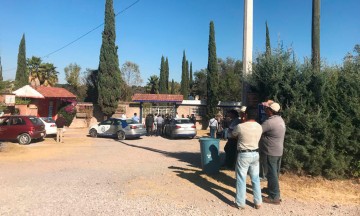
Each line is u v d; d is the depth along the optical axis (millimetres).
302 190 7855
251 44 10391
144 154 14695
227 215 6164
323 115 8711
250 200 7086
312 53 9914
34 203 6797
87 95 42312
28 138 18344
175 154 14719
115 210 6387
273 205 6801
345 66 9273
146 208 6523
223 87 38125
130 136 22562
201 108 35344
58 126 20281
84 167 11125
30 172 10164
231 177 9211
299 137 8719
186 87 56469
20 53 40594
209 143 9609
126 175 9672
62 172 10180
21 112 27719
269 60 9461
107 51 33344
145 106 34062
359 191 7824
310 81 8906
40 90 31297
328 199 7254
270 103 7098
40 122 19562
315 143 8742
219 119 24375
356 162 8602
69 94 34250
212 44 34812
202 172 9867
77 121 33312
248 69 10258
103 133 23391
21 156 13664
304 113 8828
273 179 6902
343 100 8781
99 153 15008
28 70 48438
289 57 9398
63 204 6738
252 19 10430
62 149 16359
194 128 23828
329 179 8633
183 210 6422
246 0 10414
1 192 7660
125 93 47875
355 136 8586
